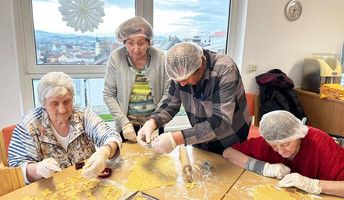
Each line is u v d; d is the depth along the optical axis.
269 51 3.01
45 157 1.33
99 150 1.27
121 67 1.82
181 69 1.23
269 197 1.07
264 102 2.73
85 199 1.04
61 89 1.22
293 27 3.03
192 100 1.47
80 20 2.31
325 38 3.23
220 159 1.40
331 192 1.08
